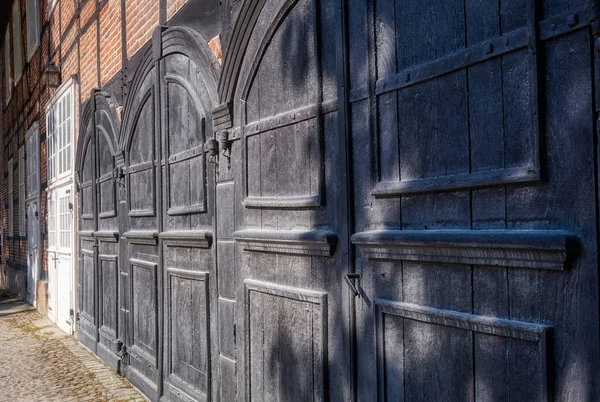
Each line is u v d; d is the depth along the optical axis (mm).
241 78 3516
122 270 5977
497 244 1841
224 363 3756
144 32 5375
